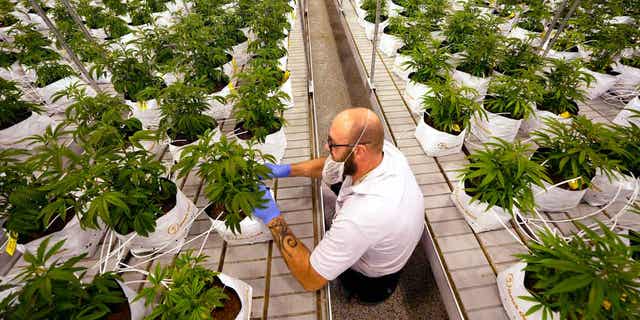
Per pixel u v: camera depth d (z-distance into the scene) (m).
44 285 1.13
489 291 1.87
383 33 4.77
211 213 1.92
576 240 1.40
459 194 2.26
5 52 3.50
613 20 4.36
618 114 2.98
